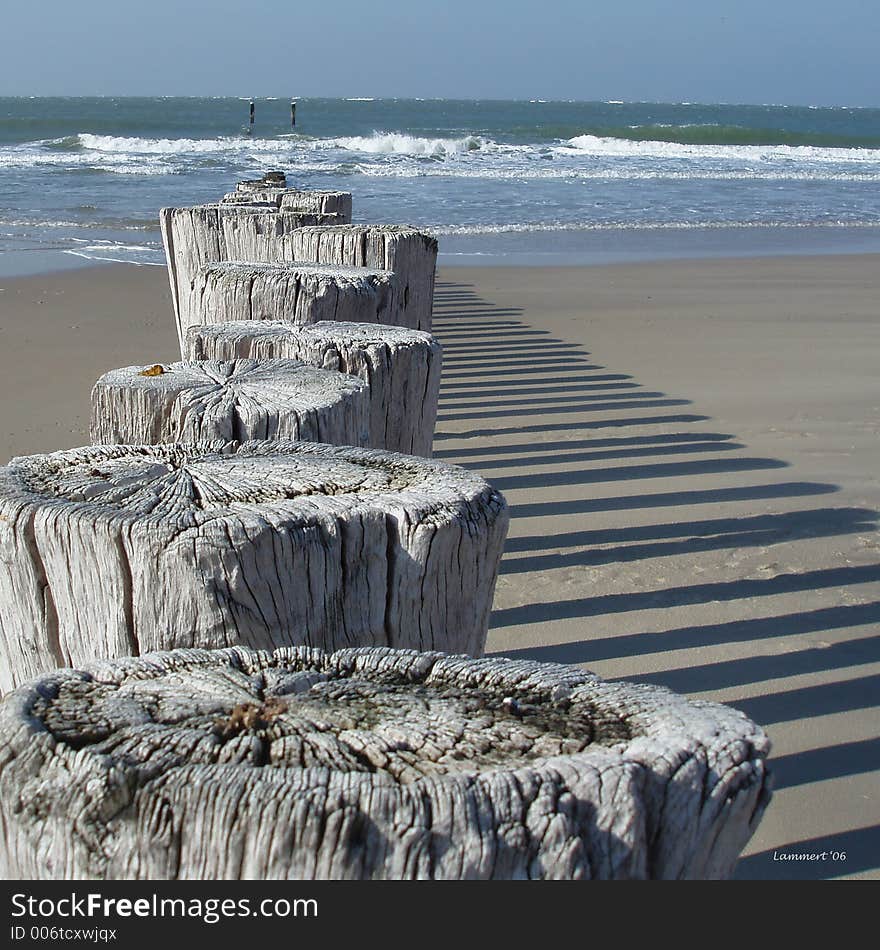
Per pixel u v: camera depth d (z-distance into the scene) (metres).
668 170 32.03
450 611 2.18
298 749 1.40
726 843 1.43
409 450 3.94
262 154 35.75
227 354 3.78
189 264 7.28
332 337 3.79
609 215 20.48
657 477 5.98
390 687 1.58
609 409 7.35
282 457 2.42
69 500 2.14
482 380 8.20
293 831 1.27
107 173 27.47
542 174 29.48
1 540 2.09
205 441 2.54
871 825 3.01
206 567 1.96
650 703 1.52
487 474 6.03
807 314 10.63
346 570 2.07
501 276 13.19
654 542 5.06
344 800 1.28
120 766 1.34
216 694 1.54
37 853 1.34
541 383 8.08
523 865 1.28
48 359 8.41
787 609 4.37
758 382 8.05
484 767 1.38
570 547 4.99
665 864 1.38
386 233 6.00
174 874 1.30
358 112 74.12
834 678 3.81
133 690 1.55
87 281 11.98
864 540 5.12
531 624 4.22
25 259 13.58
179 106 96.00
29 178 25.81
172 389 3.03
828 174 31.91
